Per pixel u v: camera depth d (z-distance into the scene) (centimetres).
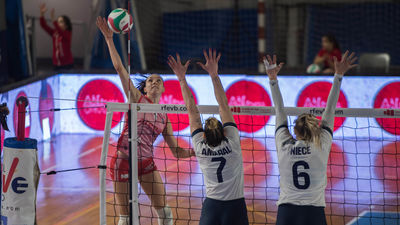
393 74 2966
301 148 1227
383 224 1720
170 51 4700
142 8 4547
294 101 3047
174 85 3075
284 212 1217
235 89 3088
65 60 3497
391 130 2973
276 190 2086
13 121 2517
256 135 3045
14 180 1344
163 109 1387
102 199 1367
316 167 1217
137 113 1497
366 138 2986
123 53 3709
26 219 1362
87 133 3225
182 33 4741
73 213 1844
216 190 1255
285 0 4688
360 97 3006
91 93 3206
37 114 2892
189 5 4769
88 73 3195
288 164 1232
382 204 1925
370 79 2991
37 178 1377
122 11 1490
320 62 3362
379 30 4744
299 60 4675
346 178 2258
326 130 1268
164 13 4672
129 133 1375
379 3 4709
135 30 3759
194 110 1342
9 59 3272
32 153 1355
